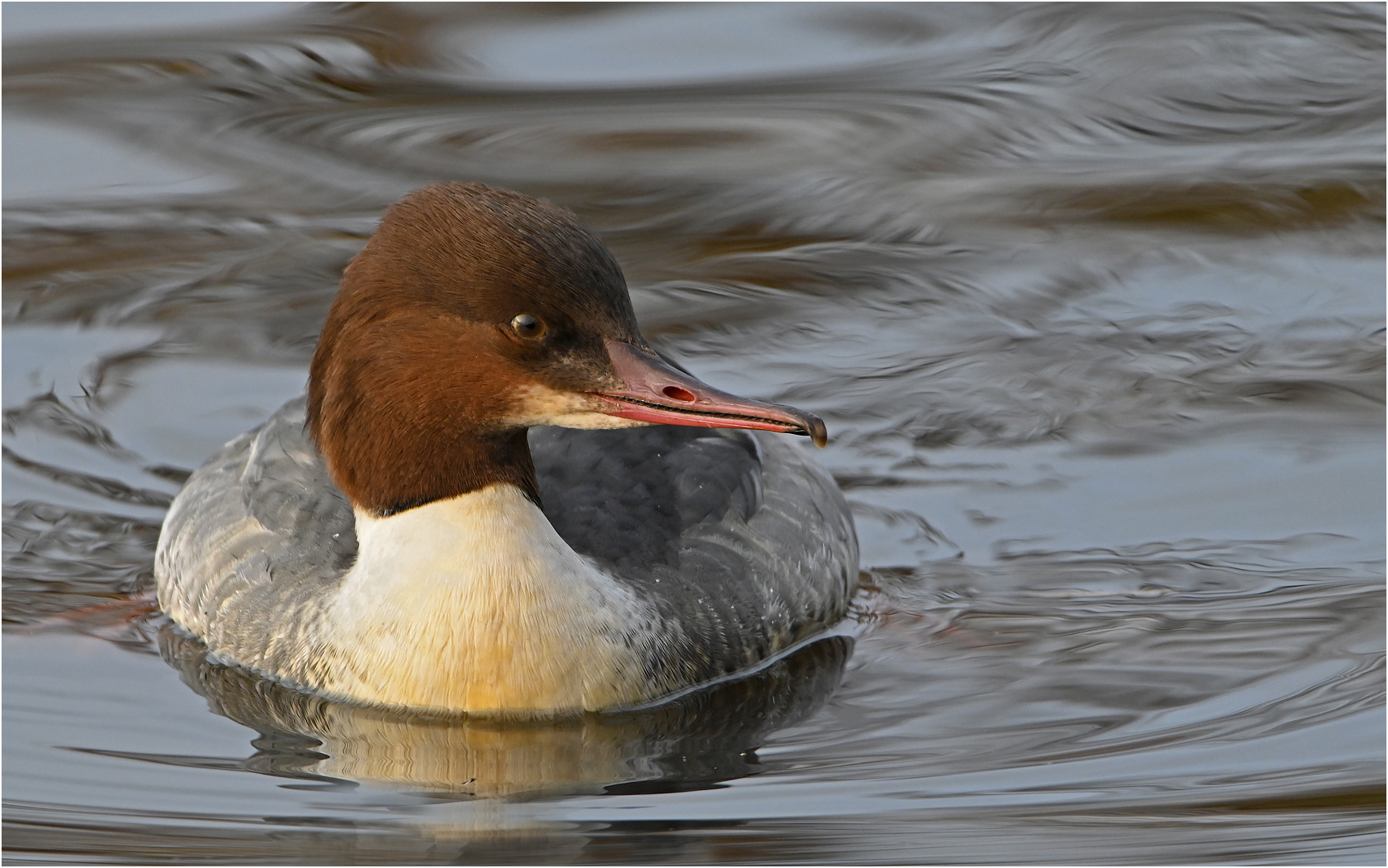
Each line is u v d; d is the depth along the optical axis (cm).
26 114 1627
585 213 1510
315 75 1709
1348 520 1146
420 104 1670
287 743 909
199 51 1731
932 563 1126
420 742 912
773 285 1434
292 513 991
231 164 1565
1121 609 1061
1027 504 1184
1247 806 826
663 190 1543
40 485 1198
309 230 1480
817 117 1658
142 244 1463
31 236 1469
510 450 904
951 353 1356
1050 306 1411
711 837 800
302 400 1066
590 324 857
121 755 893
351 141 1597
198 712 943
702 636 971
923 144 1622
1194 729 911
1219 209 1522
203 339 1357
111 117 1622
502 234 856
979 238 1495
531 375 857
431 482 902
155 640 1029
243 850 787
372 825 816
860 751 898
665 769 880
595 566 955
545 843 794
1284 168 1572
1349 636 1012
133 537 1150
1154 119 1656
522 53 1783
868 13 1848
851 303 1412
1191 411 1275
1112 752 887
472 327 856
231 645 989
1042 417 1274
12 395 1294
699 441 1055
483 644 912
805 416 840
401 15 1777
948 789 849
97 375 1319
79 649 1015
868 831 803
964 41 1812
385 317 875
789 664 1007
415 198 879
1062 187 1554
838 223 1507
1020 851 783
